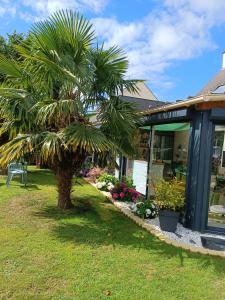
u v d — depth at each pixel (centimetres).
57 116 647
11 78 702
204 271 454
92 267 440
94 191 1025
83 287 383
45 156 595
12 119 670
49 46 644
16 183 1113
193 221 654
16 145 601
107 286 390
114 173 1205
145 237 584
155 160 966
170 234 615
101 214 731
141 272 436
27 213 702
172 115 753
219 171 656
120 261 467
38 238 541
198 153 651
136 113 728
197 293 390
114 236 579
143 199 858
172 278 425
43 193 941
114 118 659
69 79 613
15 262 440
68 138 594
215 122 639
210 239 551
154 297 372
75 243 529
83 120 688
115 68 682
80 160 712
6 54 1316
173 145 986
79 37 659
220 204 659
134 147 747
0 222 623
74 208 763
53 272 417
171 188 644
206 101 605
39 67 621
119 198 880
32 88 695
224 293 395
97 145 573
